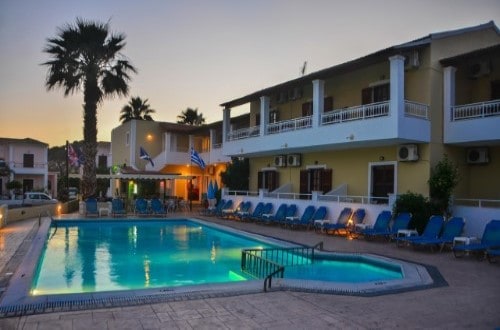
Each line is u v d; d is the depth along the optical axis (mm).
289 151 22688
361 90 19547
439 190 15461
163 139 38312
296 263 12586
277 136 21672
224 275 11125
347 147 19406
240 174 27781
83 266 12203
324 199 19609
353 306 6852
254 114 27984
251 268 11398
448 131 16422
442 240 12461
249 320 6066
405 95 17188
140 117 47969
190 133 35562
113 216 24375
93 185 26281
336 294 7594
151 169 36531
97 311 6309
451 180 15281
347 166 20109
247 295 7398
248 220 22375
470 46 17922
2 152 51312
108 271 11562
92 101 25906
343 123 17484
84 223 22078
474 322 6102
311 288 7867
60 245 15938
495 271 9859
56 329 5523
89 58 25266
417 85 16734
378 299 7301
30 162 52375
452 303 7109
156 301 6875
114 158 41906
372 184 18688
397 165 17406
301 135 19906
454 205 15664
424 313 6523
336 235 16578
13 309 6336
